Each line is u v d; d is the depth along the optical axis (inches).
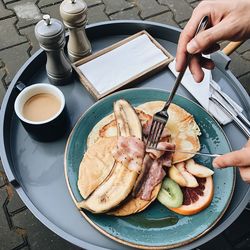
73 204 18.9
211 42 18.1
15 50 39.0
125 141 18.5
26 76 23.1
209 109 21.5
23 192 18.9
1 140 20.3
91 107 20.6
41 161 20.2
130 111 19.9
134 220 17.6
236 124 21.4
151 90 21.4
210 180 18.6
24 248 28.2
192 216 17.8
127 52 23.3
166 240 17.0
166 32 24.8
